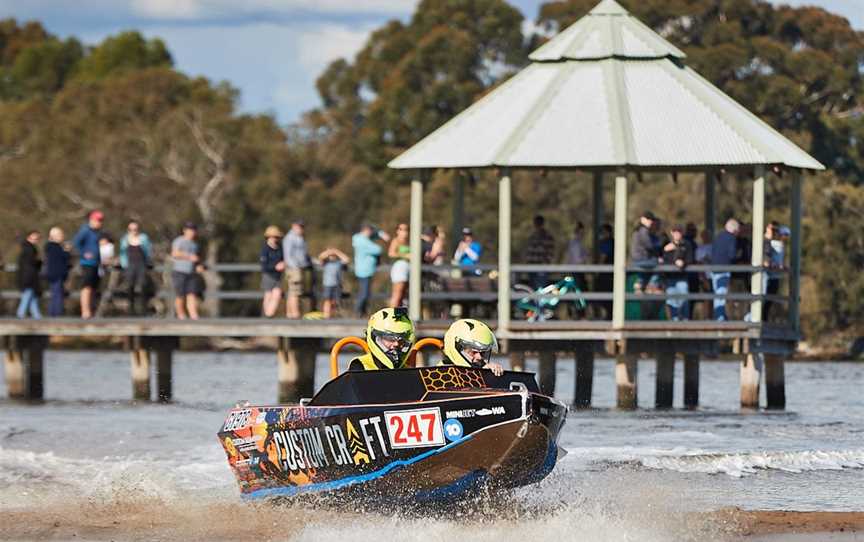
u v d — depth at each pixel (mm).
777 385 59281
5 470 37906
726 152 55250
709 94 58156
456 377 29188
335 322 58312
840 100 133000
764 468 37656
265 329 58719
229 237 134125
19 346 63531
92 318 61125
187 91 147375
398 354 29938
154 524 30219
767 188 115375
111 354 110375
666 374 59375
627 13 60594
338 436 28922
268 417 30719
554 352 59219
